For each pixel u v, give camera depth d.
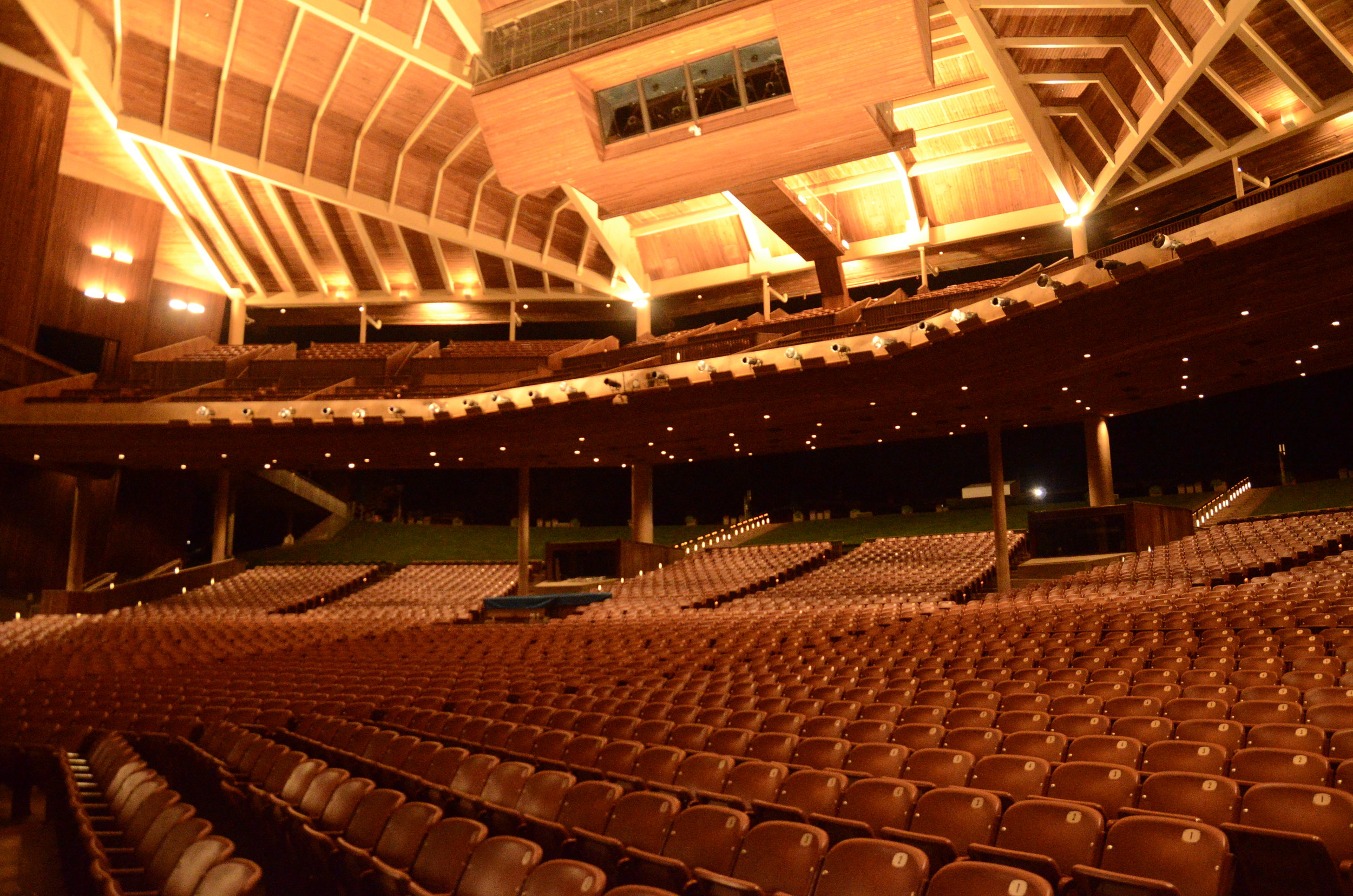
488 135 17.53
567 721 7.28
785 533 31.53
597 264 27.81
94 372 26.03
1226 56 16.30
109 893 3.39
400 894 3.57
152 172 23.91
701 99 16.27
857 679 8.62
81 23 19.14
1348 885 3.10
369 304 29.66
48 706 8.96
